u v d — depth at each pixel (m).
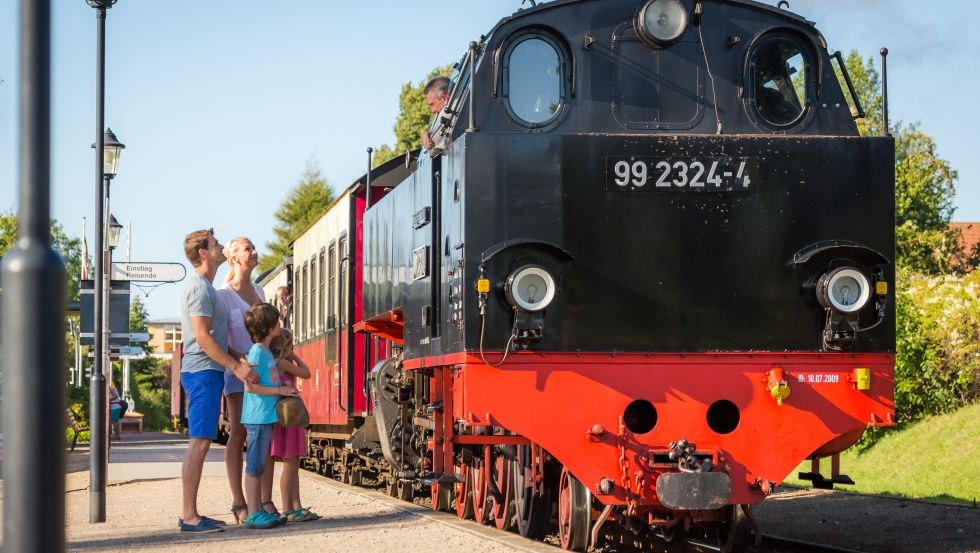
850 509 13.27
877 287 8.65
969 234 64.44
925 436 23.36
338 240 17.50
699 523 9.64
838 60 9.41
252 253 11.31
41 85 3.06
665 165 8.66
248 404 10.19
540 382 8.40
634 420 8.75
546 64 9.15
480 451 11.25
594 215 8.58
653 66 9.20
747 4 9.33
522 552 8.38
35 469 2.94
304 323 21.88
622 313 8.53
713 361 8.56
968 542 10.12
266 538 9.34
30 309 2.97
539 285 8.39
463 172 8.57
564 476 9.16
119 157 15.41
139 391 77.62
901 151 57.19
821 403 8.58
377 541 9.05
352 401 16.38
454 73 10.48
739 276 8.65
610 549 10.16
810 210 8.73
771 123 9.26
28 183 3.04
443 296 9.40
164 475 19.44
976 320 24.42
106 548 8.93
